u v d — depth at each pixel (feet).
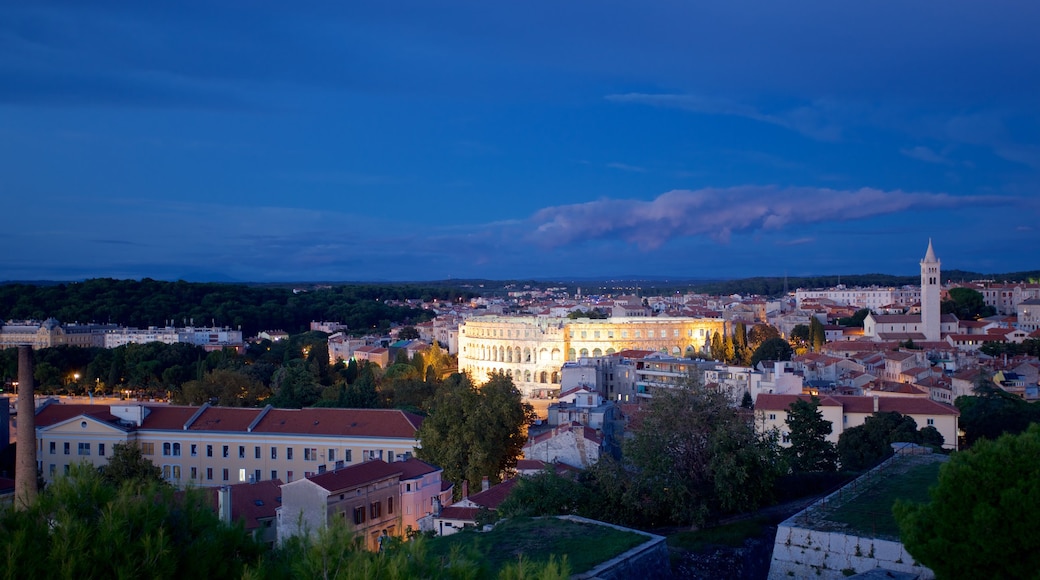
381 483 361.10
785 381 632.38
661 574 235.20
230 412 534.37
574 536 243.81
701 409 304.71
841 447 463.42
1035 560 162.50
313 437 503.61
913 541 179.11
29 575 115.44
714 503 298.56
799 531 229.25
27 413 323.37
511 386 522.06
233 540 136.15
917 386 643.45
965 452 182.19
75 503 127.95
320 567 124.47
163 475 516.32
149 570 121.60
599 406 529.04
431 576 128.06
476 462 422.82
